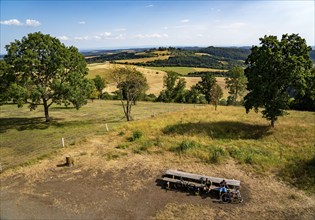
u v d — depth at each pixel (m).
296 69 23.59
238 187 14.65
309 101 44.03
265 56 23.83
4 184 16.09
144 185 15.70
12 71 32.50
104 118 39.03
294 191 14.78
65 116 41.22
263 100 25.30
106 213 12.96
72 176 17.00
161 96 73.44
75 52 36.50
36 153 21.86
